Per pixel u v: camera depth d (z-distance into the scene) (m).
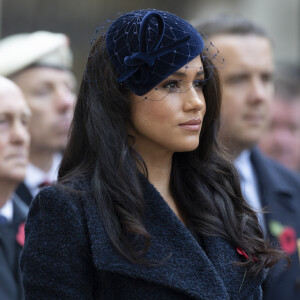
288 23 22.36
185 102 6.08
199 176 6.67
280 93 14.80
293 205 10.45
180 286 5.84
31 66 11.37
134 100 6.14
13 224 8.77
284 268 6.73
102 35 6.35
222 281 6.04
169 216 6.15
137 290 5.87
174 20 6.15
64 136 11.31
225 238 6.38
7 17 18.62
